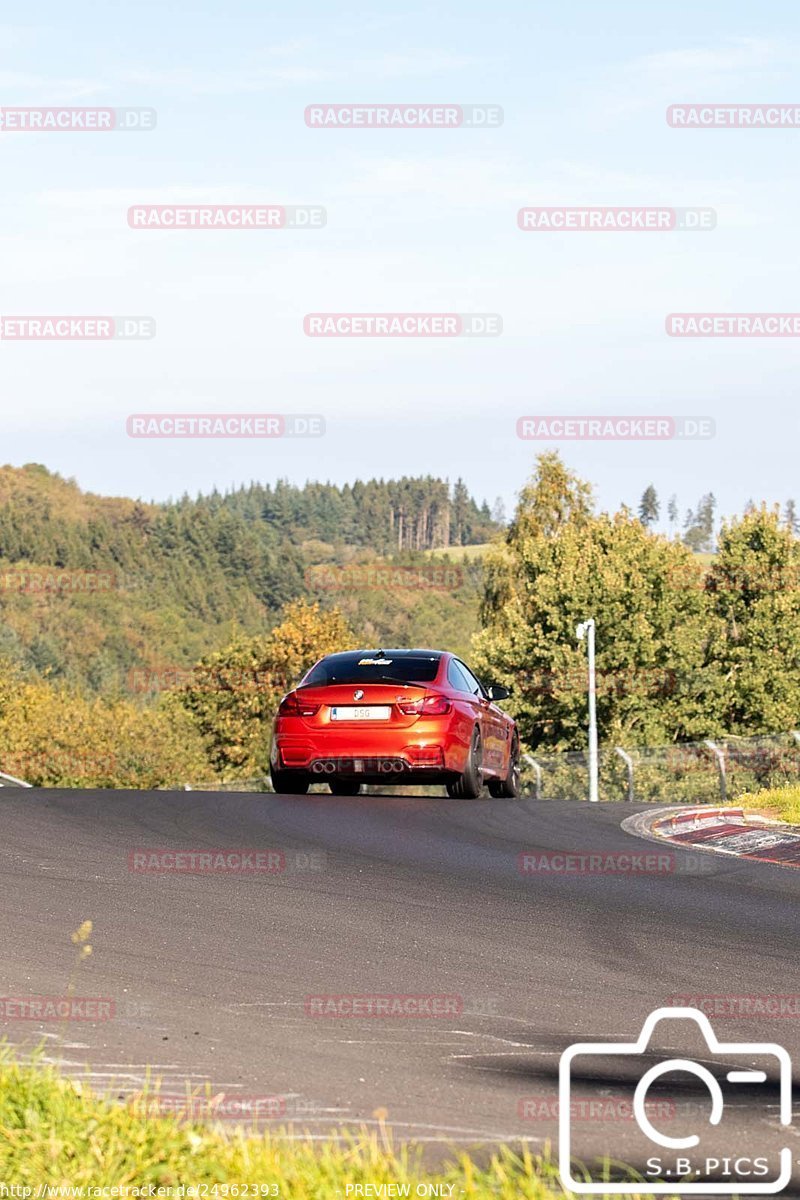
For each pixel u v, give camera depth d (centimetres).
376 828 3359
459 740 4128
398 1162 1116
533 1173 1094
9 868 2589
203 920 2170
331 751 4097
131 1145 1112
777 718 15075
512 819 3675
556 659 14725
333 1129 1221
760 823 3519
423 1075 1399
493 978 1839
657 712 14725
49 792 4112
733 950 2045
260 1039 1516
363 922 2195
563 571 15200
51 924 2089
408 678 4191
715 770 8750
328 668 4331
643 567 15250
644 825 3634
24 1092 1204
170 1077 1366
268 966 1870
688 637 15050
